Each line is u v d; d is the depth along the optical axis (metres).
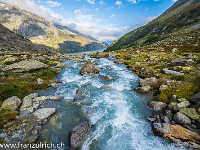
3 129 7.32
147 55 40.28
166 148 6.82
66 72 23.73
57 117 9.21
